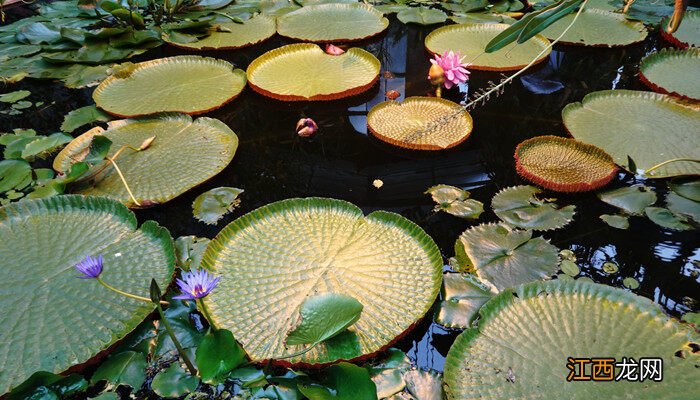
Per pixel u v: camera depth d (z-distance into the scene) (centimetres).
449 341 236
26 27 376
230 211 274
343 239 256
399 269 248
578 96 333
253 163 296
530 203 274
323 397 205
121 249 254
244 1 421
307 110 326
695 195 273
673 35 368
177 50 373
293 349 228
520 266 252
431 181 287
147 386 220
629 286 247
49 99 333
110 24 392
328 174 292
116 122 307
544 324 233
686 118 307
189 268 250
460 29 380
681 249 259
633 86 340
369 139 309
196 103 321
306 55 354
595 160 285
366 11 404
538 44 365
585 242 261
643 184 280
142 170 285
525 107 325
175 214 272
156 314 240
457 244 260
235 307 238
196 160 290
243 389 217
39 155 299
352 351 228
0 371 217
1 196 278
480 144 304
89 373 228
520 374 214
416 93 336
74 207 266
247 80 337
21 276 245
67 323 234
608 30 376
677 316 239
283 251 253
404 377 223
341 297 231
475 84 341
